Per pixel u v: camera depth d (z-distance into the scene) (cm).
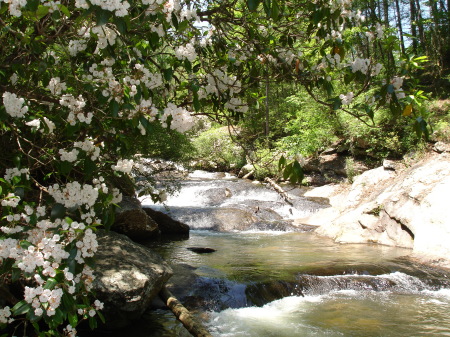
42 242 158
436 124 1120
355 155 1439
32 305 150
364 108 228
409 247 810
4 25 184
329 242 892
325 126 1418
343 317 479
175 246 830
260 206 1249
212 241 902
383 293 566
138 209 810
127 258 448
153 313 445
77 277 180
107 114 198
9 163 219
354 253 765
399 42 243
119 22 161
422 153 1109
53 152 212
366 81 239
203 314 466
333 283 580
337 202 1231
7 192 175
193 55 235
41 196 191
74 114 191
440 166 919
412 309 506
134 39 225
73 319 167
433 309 506
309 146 1428
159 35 216
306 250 798
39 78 228
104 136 225
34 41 200
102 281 394
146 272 431
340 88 899
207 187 1438
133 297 398
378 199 959
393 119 1241
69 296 160
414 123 224
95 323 193
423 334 432
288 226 1062
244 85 288
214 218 1117
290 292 550
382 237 876
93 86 189
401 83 227
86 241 166
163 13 201
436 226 758
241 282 544
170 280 525
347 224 953
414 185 891
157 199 291
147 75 206
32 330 359
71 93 209
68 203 178
